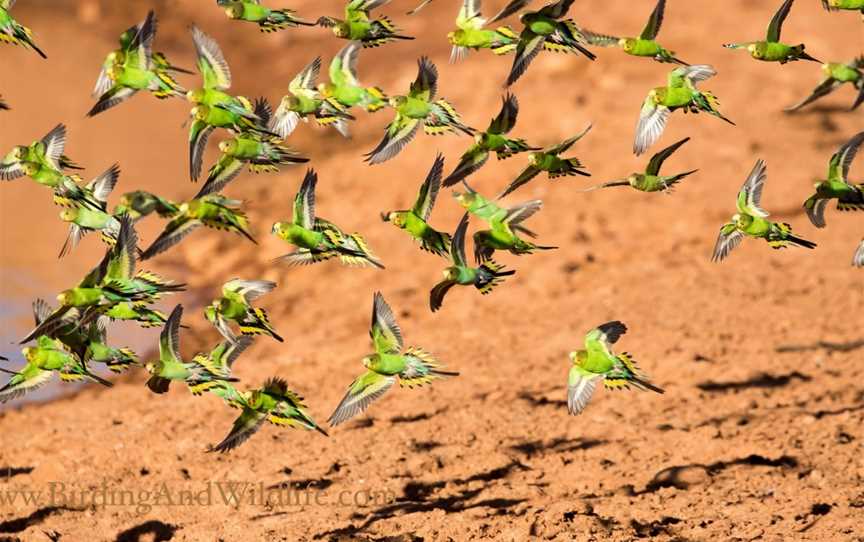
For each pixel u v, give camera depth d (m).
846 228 31.20
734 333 25.55
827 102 38.91
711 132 36.78
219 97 13.62
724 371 23.56
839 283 27.91
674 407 22.05
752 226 13.75
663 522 17.27
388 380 13.45
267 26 14.35
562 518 17.27
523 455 20.39
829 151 35.75
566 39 13.72
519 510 18.03
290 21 14.51
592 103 38.53
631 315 26.94
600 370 13.19
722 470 19.08
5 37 14.49
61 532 17.91
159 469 20.27
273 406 13.50
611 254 30.58
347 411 13.34
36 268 29.48
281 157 13.88
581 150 35.81
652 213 32.50
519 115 37.91
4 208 32.34
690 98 13.60
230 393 13.34
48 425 22.73
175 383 24.59
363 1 14.48
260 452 20.73
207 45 13.78
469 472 19.81
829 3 14.66
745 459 19.52
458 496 18.81
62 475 20.00
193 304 28.86
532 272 29.67
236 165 13.75
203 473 20.05
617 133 36.81
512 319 27.34
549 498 18.56
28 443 21.61
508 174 34.59
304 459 20.41
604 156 35.41
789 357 24.16
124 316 12.94
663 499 18.05
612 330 13.27
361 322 27.81
